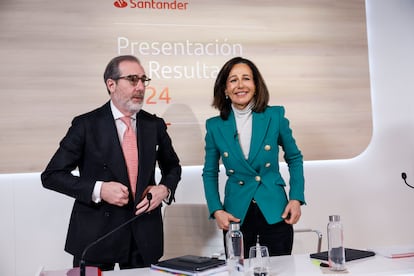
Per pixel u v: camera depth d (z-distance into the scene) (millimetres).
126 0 3465
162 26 3521
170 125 3504
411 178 3932
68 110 3344
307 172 3787
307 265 2072
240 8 3652
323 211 3799
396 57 3947
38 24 3318
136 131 2590
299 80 3719
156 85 3490
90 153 2502
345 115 3789
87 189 2379
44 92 3314
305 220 3768
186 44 3557
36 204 3379
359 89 3820
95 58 3396
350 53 3816
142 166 2514
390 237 3891
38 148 3299
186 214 2998
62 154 2479
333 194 3818
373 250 2301
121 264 2484
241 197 2623
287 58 3707
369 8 3932
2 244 3320
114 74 2553
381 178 3896
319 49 3762
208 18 3600
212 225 2938
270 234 2609
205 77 3574
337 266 1949
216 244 2904
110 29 3432
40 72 3312
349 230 3830
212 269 1981
